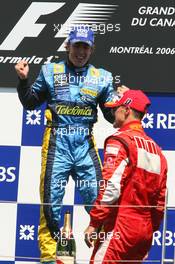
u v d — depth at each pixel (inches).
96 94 617.6
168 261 559.8
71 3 687.1
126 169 522.9
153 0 682.2
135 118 537.3
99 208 520.1
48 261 603.2
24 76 606.5
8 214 683.4
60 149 614.5
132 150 525.0
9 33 689.0
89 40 613.9
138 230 524.7
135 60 683.4
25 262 677.3
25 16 689.6
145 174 528.1
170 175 678.5
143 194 527.5
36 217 682.8
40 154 687.1
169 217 665.0
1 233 681.0
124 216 524.1
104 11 684.7
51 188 613.6
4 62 689.0
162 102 682.8
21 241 680.4
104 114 623.8
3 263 677.3
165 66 681.6
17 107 688.4
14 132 687.7
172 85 681.6
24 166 687.1
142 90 682.8
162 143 682.2
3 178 687.7
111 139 528.7
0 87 689.0
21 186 686.5
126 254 525.3
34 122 687.1
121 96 548.4
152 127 682.8
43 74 618.5
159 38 681.6
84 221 673.0
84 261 632.4
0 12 689.0
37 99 619.2
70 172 618.8
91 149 617.6
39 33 688.4
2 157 688.4
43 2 688.4
